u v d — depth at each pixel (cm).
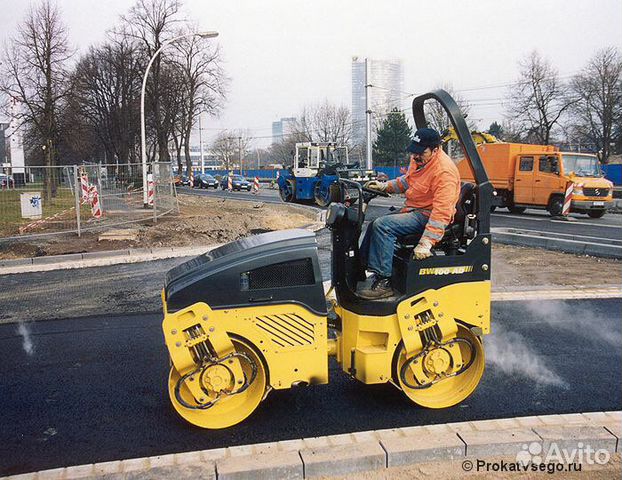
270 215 2078
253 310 411
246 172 8812
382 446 381
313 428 423
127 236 1404
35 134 2784
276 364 419
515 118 4962
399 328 432
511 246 1295
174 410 461
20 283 951
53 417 451
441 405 455
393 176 5878
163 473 356
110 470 361
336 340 457
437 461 378
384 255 433
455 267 439
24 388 512
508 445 386
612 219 2048
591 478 358
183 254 1222
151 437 414
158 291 879
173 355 402
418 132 432
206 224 1728
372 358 431
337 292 449
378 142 6856
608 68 4662
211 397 418
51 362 579
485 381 514
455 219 452
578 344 618
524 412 448
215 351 407
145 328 689
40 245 1316
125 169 1925
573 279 940
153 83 4222
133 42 4303
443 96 450
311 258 418
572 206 2017
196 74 4691
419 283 433
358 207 439
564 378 521
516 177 2209
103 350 612
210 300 405
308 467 362
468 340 458
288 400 475
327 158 2872
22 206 1596
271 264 412
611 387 499
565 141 5025
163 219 1847
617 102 4644
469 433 400
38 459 385
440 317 435
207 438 411
